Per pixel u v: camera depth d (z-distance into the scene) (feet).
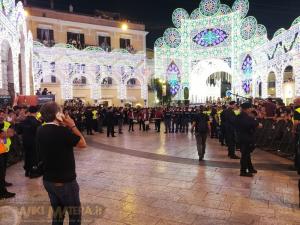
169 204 18.90
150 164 30.76
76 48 97.25
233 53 92.63
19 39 52.65
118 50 103.04
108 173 27.04
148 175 26.14
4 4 40.81
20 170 29.27
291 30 57.41
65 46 93.09
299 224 15.84
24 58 57.00
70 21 99.86
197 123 32.42
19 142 33.71
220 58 95.09
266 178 24.62
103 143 47.34
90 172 27.50
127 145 44.78
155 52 100.17
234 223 16.01
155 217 16.90
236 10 91.45
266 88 78.23
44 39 95.96
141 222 16.26
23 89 57.52
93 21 105.09
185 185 22.95
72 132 11.40
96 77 98.73
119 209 18.16
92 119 63.05
